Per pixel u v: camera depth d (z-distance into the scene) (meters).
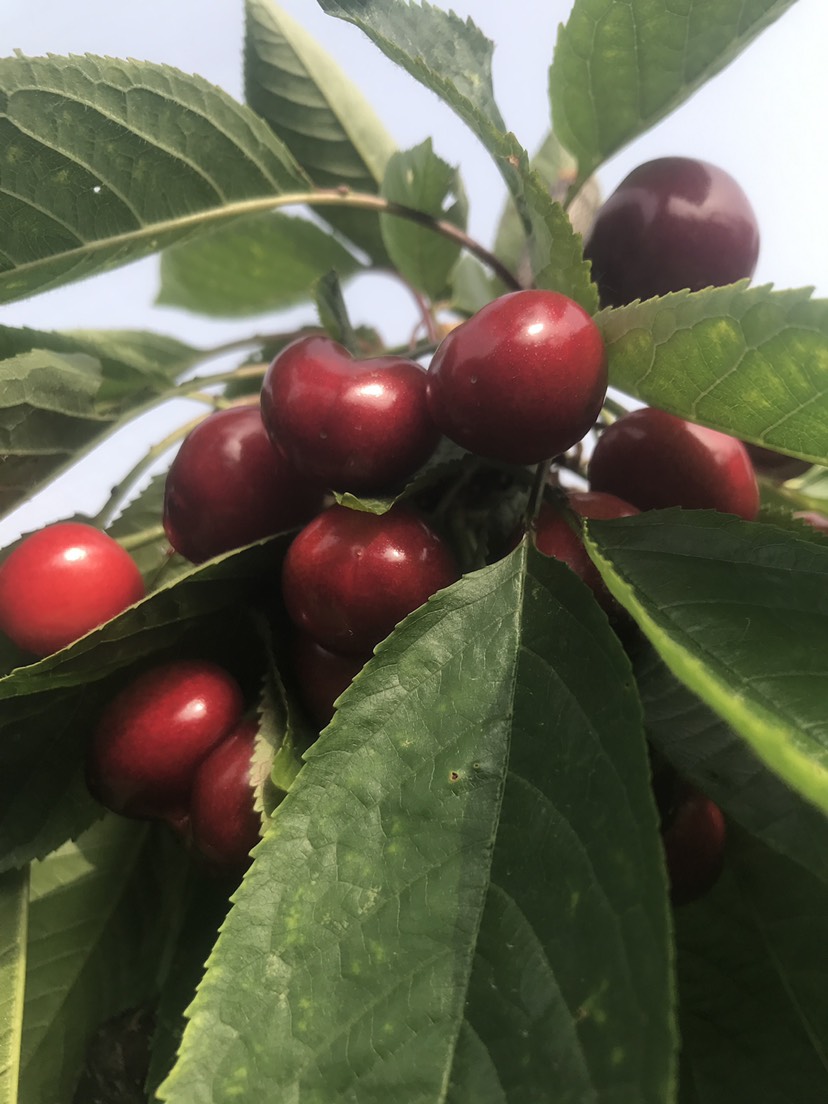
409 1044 0.08
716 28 0.14
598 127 0.16
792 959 0.12
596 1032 0.08
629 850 0.08
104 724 0.12
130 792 0.12
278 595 0.13
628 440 0.13
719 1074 0.12
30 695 0.12
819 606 0.10
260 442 0.13
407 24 0.13
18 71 0.12
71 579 0.13
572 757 0.09
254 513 0.13
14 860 0.12
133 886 0.15
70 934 0.14
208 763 0.12
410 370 0.12
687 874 0.12
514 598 0.10
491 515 0.13
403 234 0.18
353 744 0.09
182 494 0.13
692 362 0.10
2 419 0.15
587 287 0.12
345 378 0.11
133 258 0.15
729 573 0.10
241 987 0.08
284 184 0.15
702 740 0.10
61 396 0.15
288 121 0.21
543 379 0.10
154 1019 0.14
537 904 0.09
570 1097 0.08
